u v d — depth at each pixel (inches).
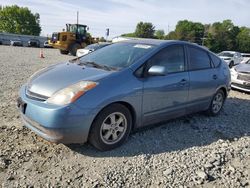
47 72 169.3
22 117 157.8
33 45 1827.0
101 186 128.4
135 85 162.9
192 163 153.4
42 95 148.3
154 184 132.7
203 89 215.5
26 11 3732.8
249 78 362.6
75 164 144.6
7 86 301.9
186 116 233.8
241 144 184.5
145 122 176.6
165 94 181.8
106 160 150.1
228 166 154.0
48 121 139.9
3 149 153.6
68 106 140.0
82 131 145.3
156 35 3860.7
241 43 3873.0
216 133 201.8
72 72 163.3
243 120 239.9
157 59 180.5
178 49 199.5
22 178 130.4
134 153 159.8
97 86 148.9
